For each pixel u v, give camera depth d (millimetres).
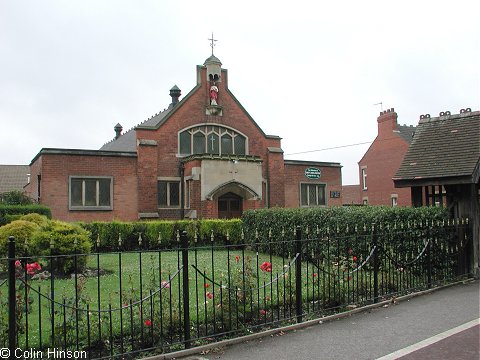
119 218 22016
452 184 11391
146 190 22750
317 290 8398
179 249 6348
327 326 7312
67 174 21125
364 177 40469
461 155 11500
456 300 8984
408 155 12898
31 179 26266
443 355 5809
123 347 6109
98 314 6070
